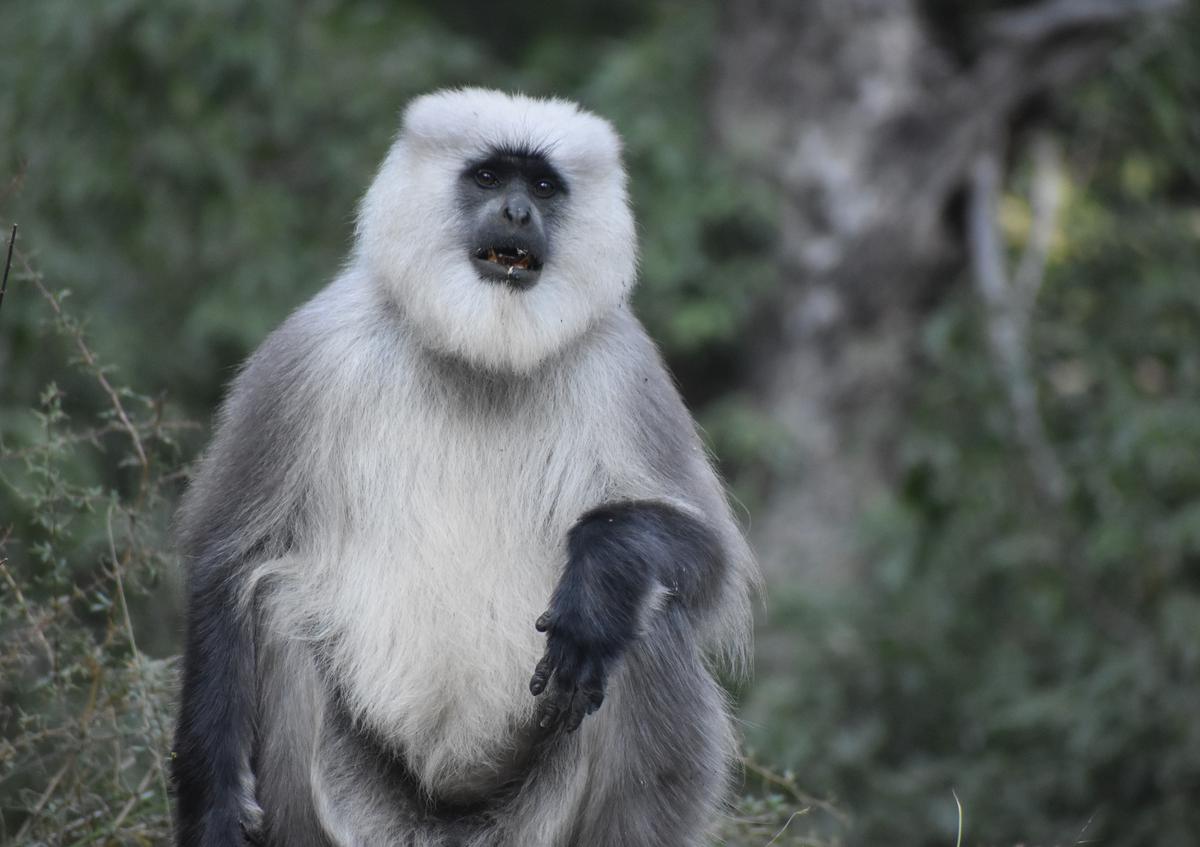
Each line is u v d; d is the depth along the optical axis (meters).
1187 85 18.72
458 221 7.73
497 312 7.61
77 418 14.56
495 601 7.66
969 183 18.94
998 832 14.07
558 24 23.58
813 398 18.83
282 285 17.62
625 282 7.98
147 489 8.80
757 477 18.62
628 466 7.95
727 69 19.47
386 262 7.75
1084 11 18.38
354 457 7.72
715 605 7.82
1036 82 18.84
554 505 7.86
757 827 9.33
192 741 7.60
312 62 18.89
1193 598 15.09
